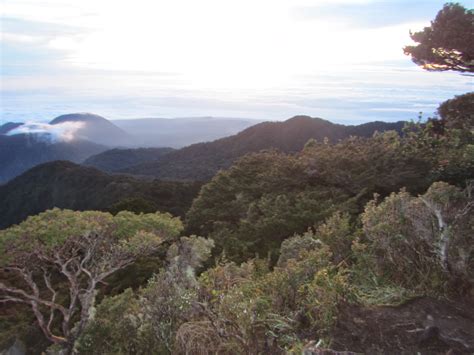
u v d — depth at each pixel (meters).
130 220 8.31
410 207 4.52
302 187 11.12
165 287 5.08
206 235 10.72
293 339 3.34
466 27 8.64
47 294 12.49
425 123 12.10
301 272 3.94
